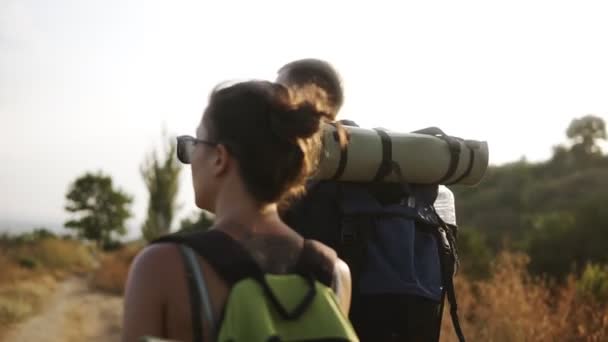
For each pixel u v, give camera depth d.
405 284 2.56
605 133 59.78
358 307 2.57
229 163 1.68
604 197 17.31
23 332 17.05
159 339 1.43
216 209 1.71
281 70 2.83
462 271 11.85
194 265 1.58
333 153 2.45
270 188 1.67
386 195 2.66
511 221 44.88
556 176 55.28
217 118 1.69
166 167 27.95
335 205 2.61
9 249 44.16
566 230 15.31
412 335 2.59
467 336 6.68
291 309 1.56
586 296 7.51
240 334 1.49
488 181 55.72
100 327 17.98
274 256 1.65
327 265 1.70
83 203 87.75
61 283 32.78
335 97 2.76
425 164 2.66
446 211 2.91
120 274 29.72
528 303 7.21
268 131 1.66
